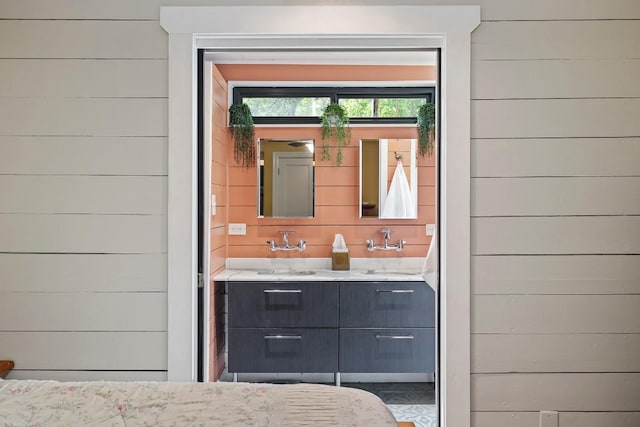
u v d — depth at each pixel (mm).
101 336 2275
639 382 2268
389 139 3926
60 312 2273
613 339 2271
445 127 2264
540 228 2273
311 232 3980
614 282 2273
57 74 2268
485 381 2273
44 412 1409
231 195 3951
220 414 1414
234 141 3893
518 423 2273
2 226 2268
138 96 2271
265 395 1548
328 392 1583
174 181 2254
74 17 2270
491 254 2273
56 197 2268
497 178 2273
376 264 3967
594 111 2268
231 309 3482
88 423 1348
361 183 3918
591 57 2268
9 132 2266
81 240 2271
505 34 2270
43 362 2275
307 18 2260
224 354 3797
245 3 2273
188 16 2258
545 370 2273
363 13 2260
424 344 3492
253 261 3955
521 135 2273
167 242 2271
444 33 2260
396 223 3979
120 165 2268
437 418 2398
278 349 3482
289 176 3934
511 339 2273
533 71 2273
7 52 2264
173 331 2256
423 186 3963
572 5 2268
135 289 2273
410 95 3982
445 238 2262
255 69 3928
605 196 2271
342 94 3986
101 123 2270
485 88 2271
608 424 2271
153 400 1496
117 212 2271
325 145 3947
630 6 2266
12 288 2271
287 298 3480
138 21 2273
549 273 2271
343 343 3486
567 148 2271
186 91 2260
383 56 3139
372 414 1444
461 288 2254
